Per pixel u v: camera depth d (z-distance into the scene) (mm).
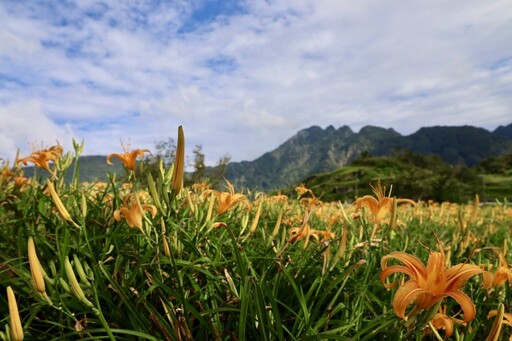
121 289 1703
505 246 2660
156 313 1664
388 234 2604
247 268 2271
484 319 2105
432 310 1459
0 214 2910
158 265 1982
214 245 2492
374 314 2031
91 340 1720
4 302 1895
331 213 5000
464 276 1384
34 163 2859
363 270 2559
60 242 2236
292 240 2602
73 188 3006
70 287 1570
